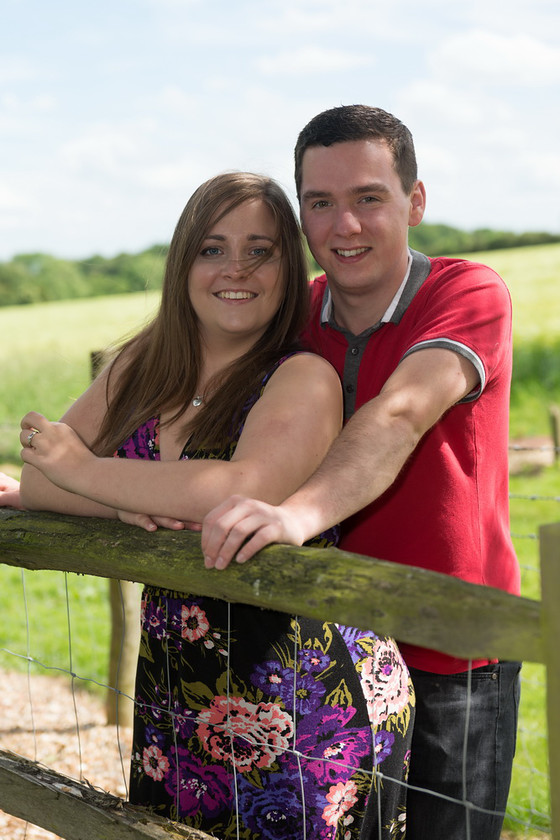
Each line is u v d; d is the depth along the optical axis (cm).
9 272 4128
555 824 127
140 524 184
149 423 211
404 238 236
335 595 144
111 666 443
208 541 160
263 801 184
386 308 234
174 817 196
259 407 194
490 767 223
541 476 1228
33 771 200
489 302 219
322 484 178
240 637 184
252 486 184
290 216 207
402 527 220
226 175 206
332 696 185
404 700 198
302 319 213
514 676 230
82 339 2667
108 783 378
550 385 2042
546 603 124
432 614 133
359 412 196
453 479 218
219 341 209
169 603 194
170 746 198
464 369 208
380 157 229
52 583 754
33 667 550
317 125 236
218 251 203
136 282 4197
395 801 195
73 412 227
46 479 211
